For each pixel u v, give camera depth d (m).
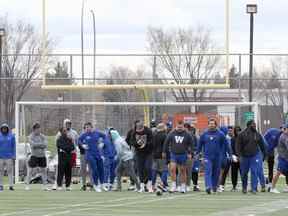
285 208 40.72
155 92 76.56
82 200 46.50
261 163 52.72
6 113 95.69
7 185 61.56
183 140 52.47
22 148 67.75
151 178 53.75
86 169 57.59
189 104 67.06
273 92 100.00
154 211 39.34
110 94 75.06
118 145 55.44
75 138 61.09
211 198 47.84
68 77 72.31
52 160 65.50
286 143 53.00
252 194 51.31
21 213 38.41
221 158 52.16
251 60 70.94
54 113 71.62
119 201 45.69
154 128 60.19
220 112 71.00
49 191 54.47
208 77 79.88
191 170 54.06
